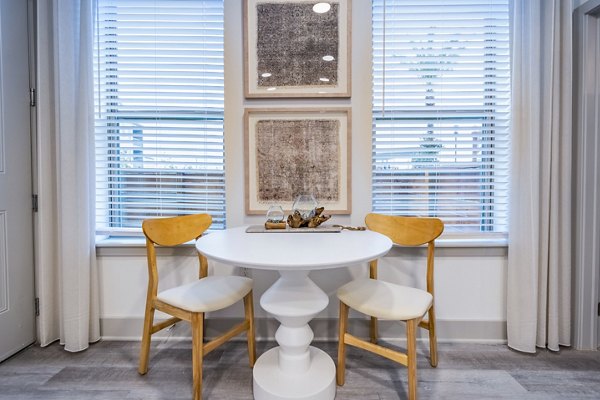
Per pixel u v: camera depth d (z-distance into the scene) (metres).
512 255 1.69
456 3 1.79
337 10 1.74
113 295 1.84
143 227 1.41
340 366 1.42
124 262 1.83
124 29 1.84
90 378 1.48
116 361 1.61
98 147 1.86
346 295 1.37
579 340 1.70
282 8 1.74
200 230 1.67
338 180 1.78
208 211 1.90
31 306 1.76
